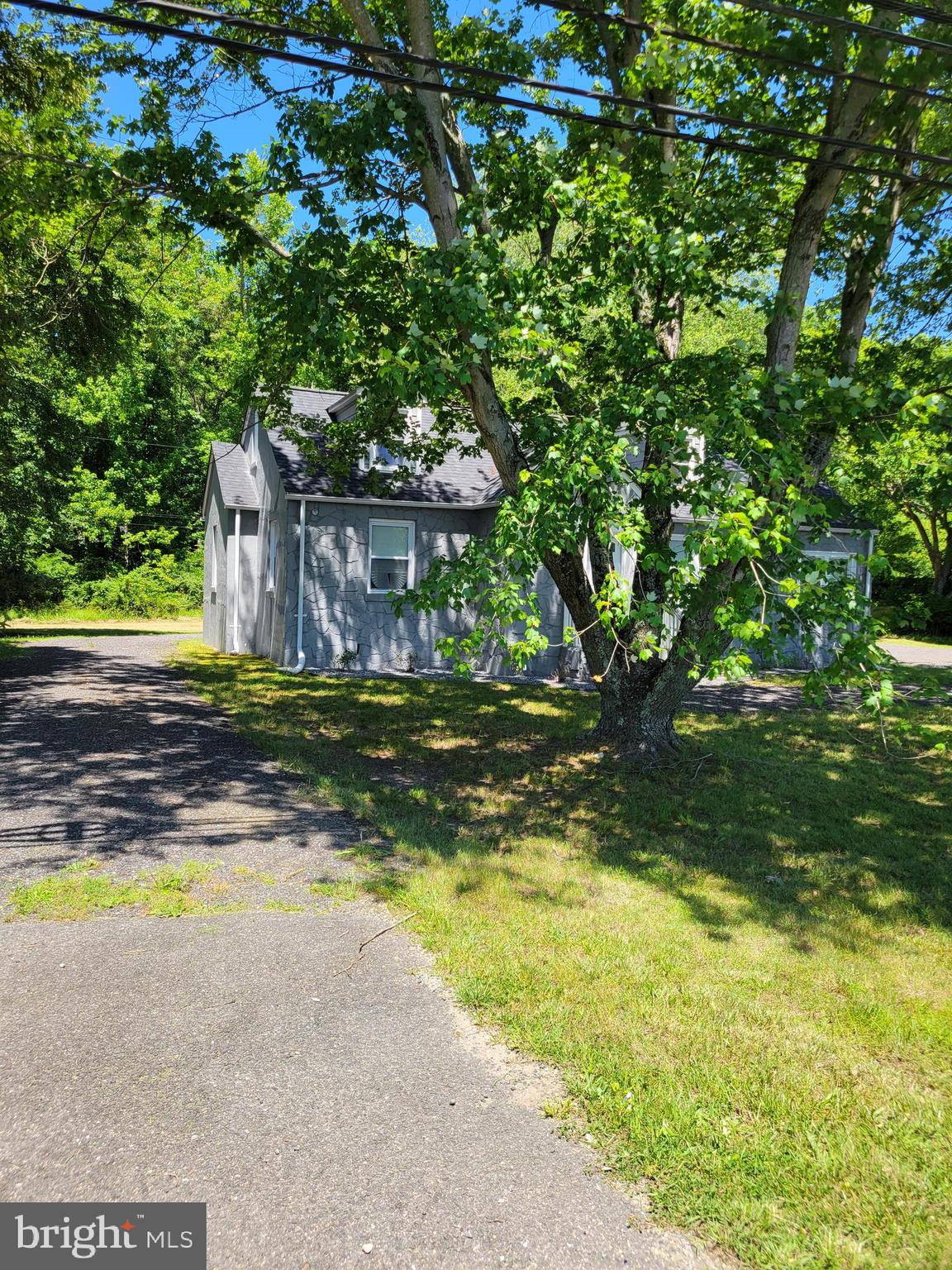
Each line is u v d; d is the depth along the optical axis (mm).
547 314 6359
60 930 4191
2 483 17844
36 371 18031
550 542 5652
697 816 6621
